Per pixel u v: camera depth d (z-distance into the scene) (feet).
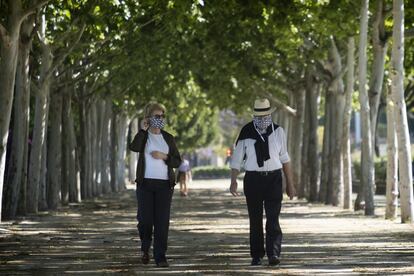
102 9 187.21
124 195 346.95
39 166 203.41
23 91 177.78
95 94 314.35
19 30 158.51
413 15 205.87
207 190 419.54
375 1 204.33
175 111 434.71
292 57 264.31
